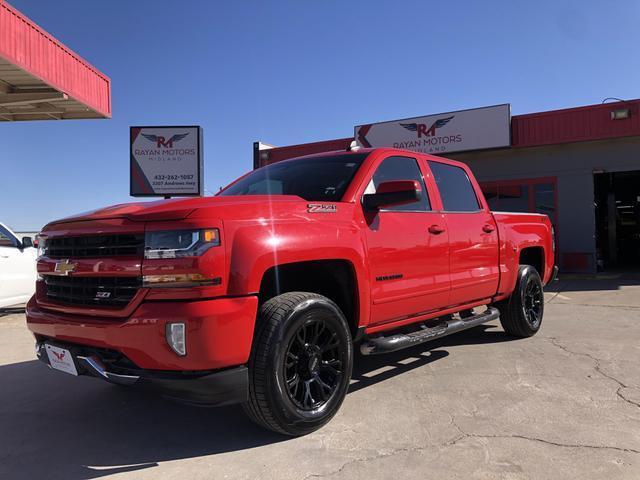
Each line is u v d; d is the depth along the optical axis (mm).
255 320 3195
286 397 3291
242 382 3129
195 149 19781
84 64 14266
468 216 5266
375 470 3012
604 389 4344
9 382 5043
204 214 3088
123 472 3092
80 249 3430
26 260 8836
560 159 14945
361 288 3873
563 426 3588
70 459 3293
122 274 3145
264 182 4762
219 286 3029
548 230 6961
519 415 3807
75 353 3338
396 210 4367
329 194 4121
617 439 3365
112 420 3969
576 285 12227
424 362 5316
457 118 14969
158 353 2973
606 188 18797
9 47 11102
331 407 3611
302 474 2988
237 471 3051
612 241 18922
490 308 5789
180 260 3000
